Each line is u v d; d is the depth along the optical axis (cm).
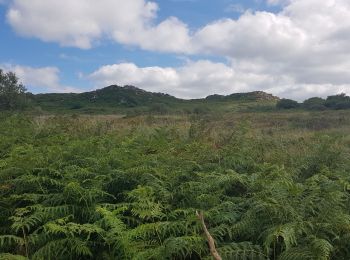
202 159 965
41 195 713
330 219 589
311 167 945
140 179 788
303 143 1302
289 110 6594
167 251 542
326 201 619
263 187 720
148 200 644
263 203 612
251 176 807
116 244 585
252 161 964
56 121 1705
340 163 959
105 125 1648
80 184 757
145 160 876
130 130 1475
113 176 817
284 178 727
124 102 12406
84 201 704
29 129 1483
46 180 780
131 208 711
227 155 986
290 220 601
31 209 692
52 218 650
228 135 1304
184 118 2278
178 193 734
